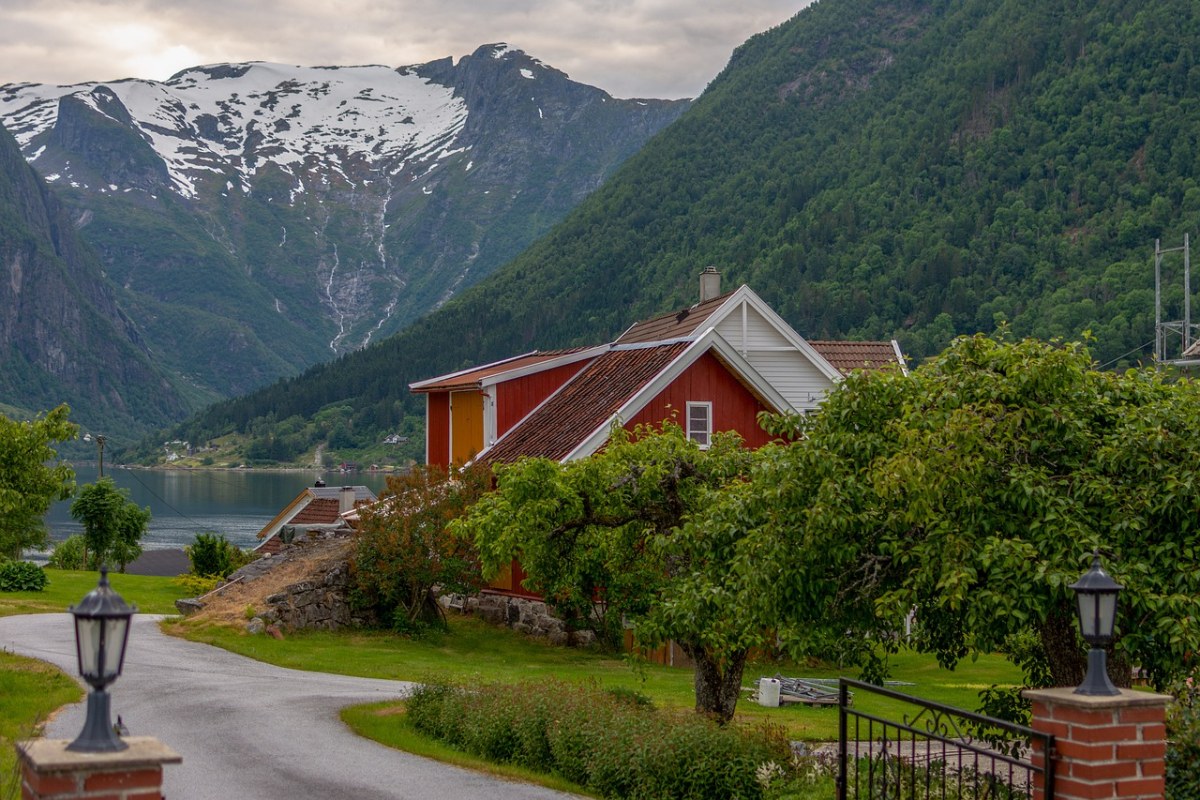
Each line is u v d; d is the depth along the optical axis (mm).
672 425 21375
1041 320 160375
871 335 184750
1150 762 8641
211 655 27031
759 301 38000
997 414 13656
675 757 14797
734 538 16703
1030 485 12891
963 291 183625
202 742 16906
